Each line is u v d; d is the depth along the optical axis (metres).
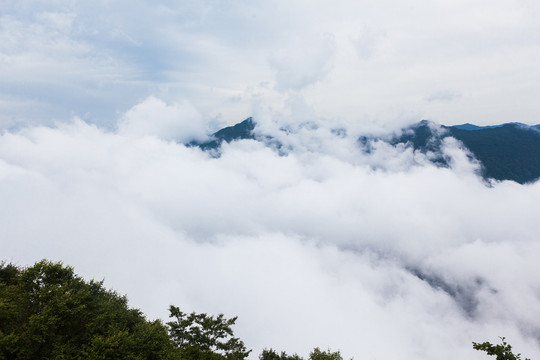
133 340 20.27
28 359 17.11
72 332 19.83
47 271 22.23
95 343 18.14
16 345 16.81
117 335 19.45
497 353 9.66
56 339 18.41
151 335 21.78
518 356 9.40
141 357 18.95
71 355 17.89
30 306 20.62
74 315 20.12
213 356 26.47
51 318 18.09
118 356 18.27
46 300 20.28
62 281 23.11
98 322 21.28
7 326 18.27
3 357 16.55
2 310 18.38
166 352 21.47
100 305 23.38
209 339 32.62
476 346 10.19
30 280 21.44
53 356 17.55
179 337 32.78
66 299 19.62
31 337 17.12
